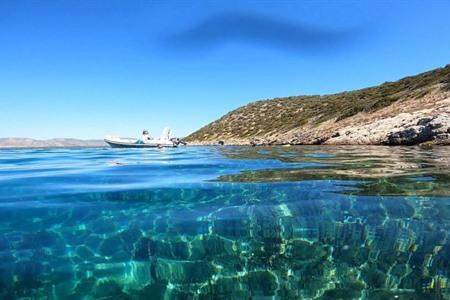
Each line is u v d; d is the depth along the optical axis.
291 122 53.19
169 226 4.69
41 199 5.77
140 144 30.05
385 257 3.95
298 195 5.76
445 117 20.50
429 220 4.56
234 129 69.19
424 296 3.41
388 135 22.03
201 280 3.72
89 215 5.04
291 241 4.32
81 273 3.75
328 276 3.74
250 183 6.83
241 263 3.99
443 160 10.27
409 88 37.75
